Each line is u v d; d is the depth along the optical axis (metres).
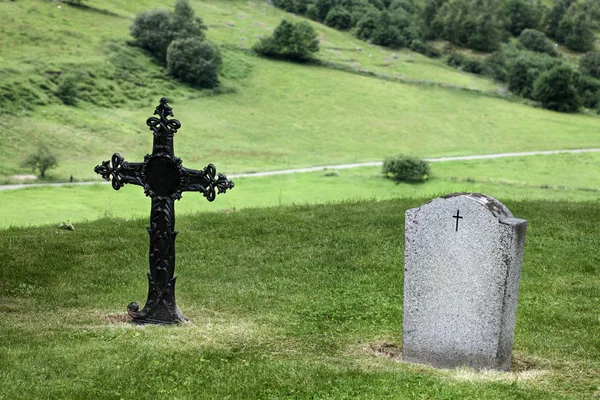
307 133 134.25
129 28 163.75
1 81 123.50
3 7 157.88
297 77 165.62
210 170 11.60
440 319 10.06
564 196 87.88
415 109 155.12
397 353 10.66
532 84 178.00
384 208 21.84
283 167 106.75
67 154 104.31
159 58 157.00
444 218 9.93
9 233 19.09
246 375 9.12
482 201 9.81
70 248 17.28
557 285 14.62
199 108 140.25
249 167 106.00
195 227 19.48
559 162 116.69
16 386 8.50
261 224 19.64
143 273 15.61
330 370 9.32
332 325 12.00
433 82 177.00
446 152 124.75
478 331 9.84
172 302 11.87
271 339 10.95
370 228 19.23
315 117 144.38
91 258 16.61
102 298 13.76
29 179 86.81
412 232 10.16
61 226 19.62
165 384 8.80
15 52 139.50
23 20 153.88
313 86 161.50
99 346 10.18
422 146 129.88
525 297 13.83
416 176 96.38
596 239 18.03
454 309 9.97
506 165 112.25
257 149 120.81
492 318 9.74
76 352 9.88
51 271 15.54
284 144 125.75
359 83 168.12
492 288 9.71
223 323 11.94
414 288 10.20
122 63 147.62
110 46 152.62
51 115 117.56
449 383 8.94
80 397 8.30
